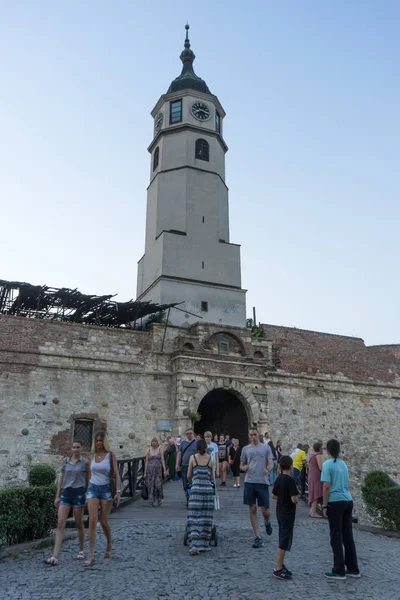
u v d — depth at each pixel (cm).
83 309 2980
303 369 3203
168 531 1249
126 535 1207
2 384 2409
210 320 3647
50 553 1070
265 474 1141
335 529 935
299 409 3089
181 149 3988
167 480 2294
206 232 3850
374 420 3300
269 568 968
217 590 843
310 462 1560
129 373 2680
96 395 2581
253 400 2883
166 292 3575
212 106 4178
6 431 2364
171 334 2855
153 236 3881
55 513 1231
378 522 1598
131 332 2755
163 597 811
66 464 1038
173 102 4159
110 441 2542
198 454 1135
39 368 2506
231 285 3809
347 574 943
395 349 3581
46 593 830
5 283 2595
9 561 1025
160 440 2638
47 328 2575
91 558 983
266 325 3244
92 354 2631
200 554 1049
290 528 925
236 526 1333
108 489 1020
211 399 3216
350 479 3089
